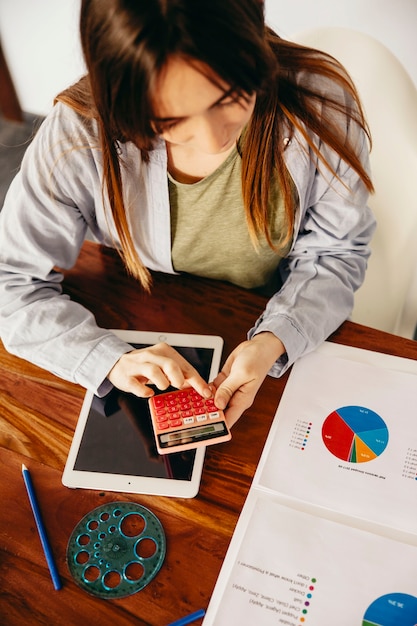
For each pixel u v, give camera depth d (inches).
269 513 25.2
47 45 68.7
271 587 23.4
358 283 33.8
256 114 26.7
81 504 26.3
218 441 26.3
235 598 23.2
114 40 19.6
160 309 32.6
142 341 31.2
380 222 40.3
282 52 27.2
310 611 22.7
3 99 80.1
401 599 22.6
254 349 28.7
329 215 32.2
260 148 28.0
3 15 68.2
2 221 32.0
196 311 32.3
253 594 23.3
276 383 29.0
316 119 28.0
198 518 25.4
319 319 30.4
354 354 30.0
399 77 35.6
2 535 25.9
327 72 28.1
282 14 49.1
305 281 32.2
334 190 31.3
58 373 29.8
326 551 24.0
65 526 25.8
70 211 31.6
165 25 18.6
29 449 28.2
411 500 25.0
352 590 23.0
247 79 20.6
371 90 35.7
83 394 29.7
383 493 25.3
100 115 24.1
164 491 26.0
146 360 28.4
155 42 18.9
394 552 23.8
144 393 27.9
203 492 26.1
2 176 78.0
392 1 43.6
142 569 24.4
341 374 29.2
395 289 41.6
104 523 25.6
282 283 38.8
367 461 26.2
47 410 29.5
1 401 30.1
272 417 28.0
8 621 23.7
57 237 32.1
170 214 32.4
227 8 19.3
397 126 36.0
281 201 31.3
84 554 24.9
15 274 32.4
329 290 31.7
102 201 31.1
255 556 24.2
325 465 26.3
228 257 35.3
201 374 29.6
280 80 26.6
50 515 26.2
